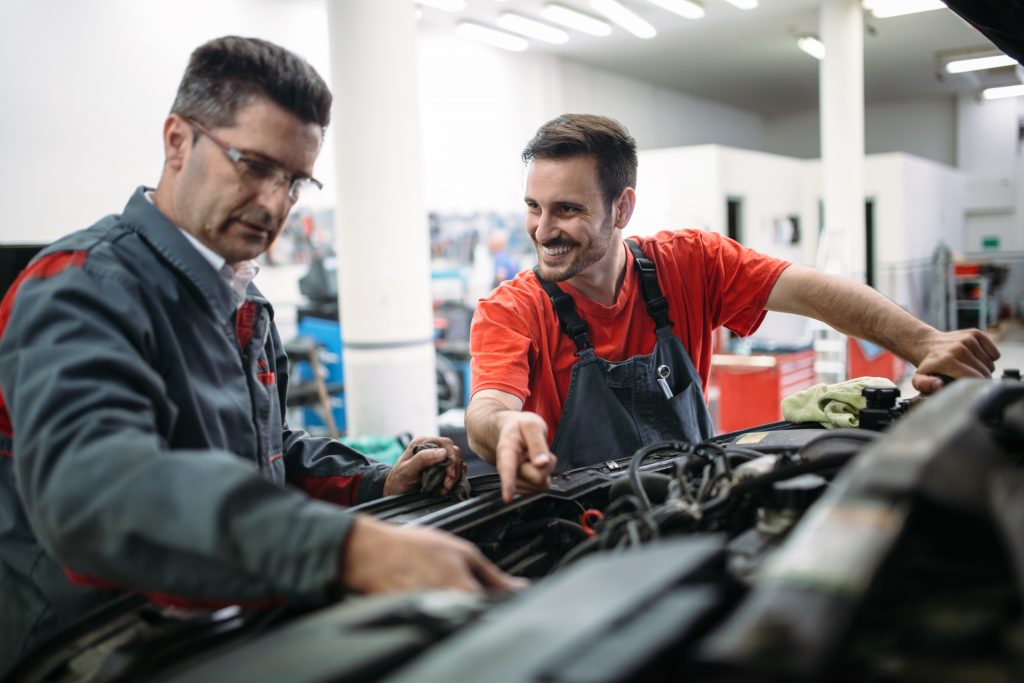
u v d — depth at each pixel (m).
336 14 3.64
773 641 0.38
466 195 6.74
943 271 8.09
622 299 1.39
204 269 0.89
